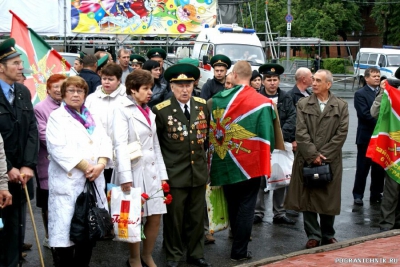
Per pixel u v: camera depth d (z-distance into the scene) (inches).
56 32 828.0
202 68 786.2
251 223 244.7
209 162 251.4
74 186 201.2
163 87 324.8
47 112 246.5
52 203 202.4
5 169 193.0
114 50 886.4
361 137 342.6
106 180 260.4
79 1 832.9
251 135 240.1
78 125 204.4
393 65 1210.6
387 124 286.5
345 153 519.5
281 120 310.8
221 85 322.3
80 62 384.2
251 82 321.7
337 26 1788.9
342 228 299.3
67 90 204.5
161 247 267.1
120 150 215.6
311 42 1285.7
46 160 247.1
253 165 239.3
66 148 200.4
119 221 209.8
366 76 343.9
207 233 272.5
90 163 203.9
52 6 818.8
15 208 211.8
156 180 227.3
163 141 235.3
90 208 198.4
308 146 262.2
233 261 246.2
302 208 267.6
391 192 288.0
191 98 241.0
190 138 234.4
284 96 314.0
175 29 880.9
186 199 239.9
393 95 285.1
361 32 2079.2
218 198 253.0
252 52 792.3
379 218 319.3
